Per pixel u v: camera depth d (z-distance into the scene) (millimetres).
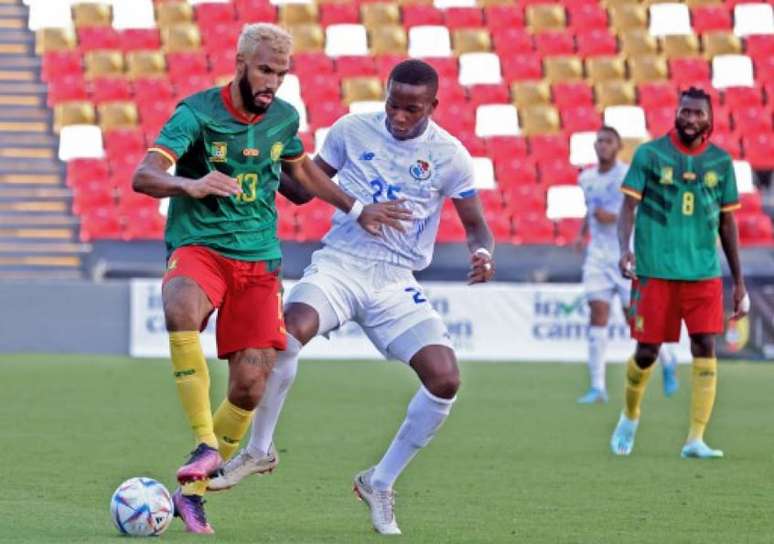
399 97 20391
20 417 36500
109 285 58688
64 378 48312
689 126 29984
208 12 79875
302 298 20844
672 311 30422
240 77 18609
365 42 79375
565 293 59312
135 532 18500
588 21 81312
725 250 30875
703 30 81250
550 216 69812
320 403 41625
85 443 31062
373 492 19891
